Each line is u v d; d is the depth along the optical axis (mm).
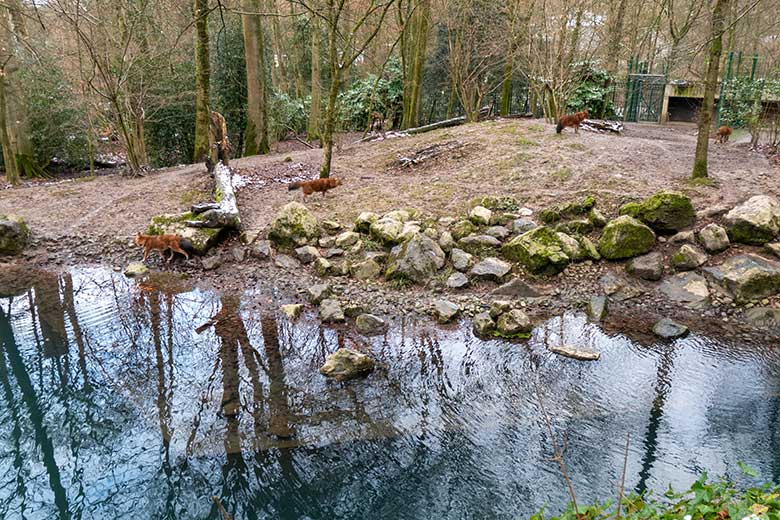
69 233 9367
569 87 15812
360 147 14000
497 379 5223
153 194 10914
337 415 4652
